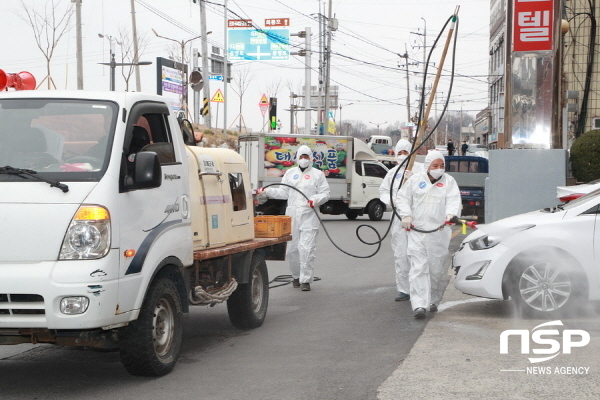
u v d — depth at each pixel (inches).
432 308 355.9
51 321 211.3
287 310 382.6
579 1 989.2
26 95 248.5
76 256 214.2
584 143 599.2
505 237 332.8
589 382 230.2
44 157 230.7
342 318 350.9
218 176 306.7
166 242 248.1
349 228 911.0
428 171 339.6
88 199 218.2
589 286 322.3
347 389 229.3
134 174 232.8
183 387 236.5
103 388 237.3
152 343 240.4
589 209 327.0
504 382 231.8
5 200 218.8
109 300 216.2
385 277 491.2
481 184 909.8
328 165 1016.2
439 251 341.1
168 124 267.6
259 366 263.0
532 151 487.5
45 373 259.1
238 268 323.9
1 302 213.3
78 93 247.6
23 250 214.7
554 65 499.2
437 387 228.1
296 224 444.1
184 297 267.6
